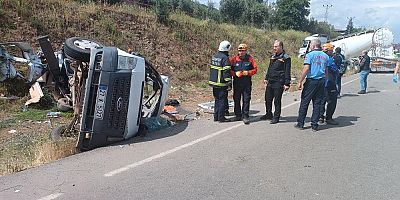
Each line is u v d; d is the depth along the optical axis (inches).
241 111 389.7
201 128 350.0
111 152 270.7
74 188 202.2
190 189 201.6
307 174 226.1
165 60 771.4
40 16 626.2
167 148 280.4
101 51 284.2
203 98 576.7
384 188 206.2
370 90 690.2
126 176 220.7
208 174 224.5
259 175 223.6
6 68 453.4
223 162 247.3
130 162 246.7
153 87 381.7
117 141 299.4
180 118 398.3
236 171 230.1
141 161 248.7
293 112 439.5
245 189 202.2
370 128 355.6
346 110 458.9
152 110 373.7
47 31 607.5
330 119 372.5
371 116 419.5
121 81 289.1
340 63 549.3
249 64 367.2
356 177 222.2
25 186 205.5
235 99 383.9
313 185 208.7
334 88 366.9
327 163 247.1
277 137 315.3
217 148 280.7
